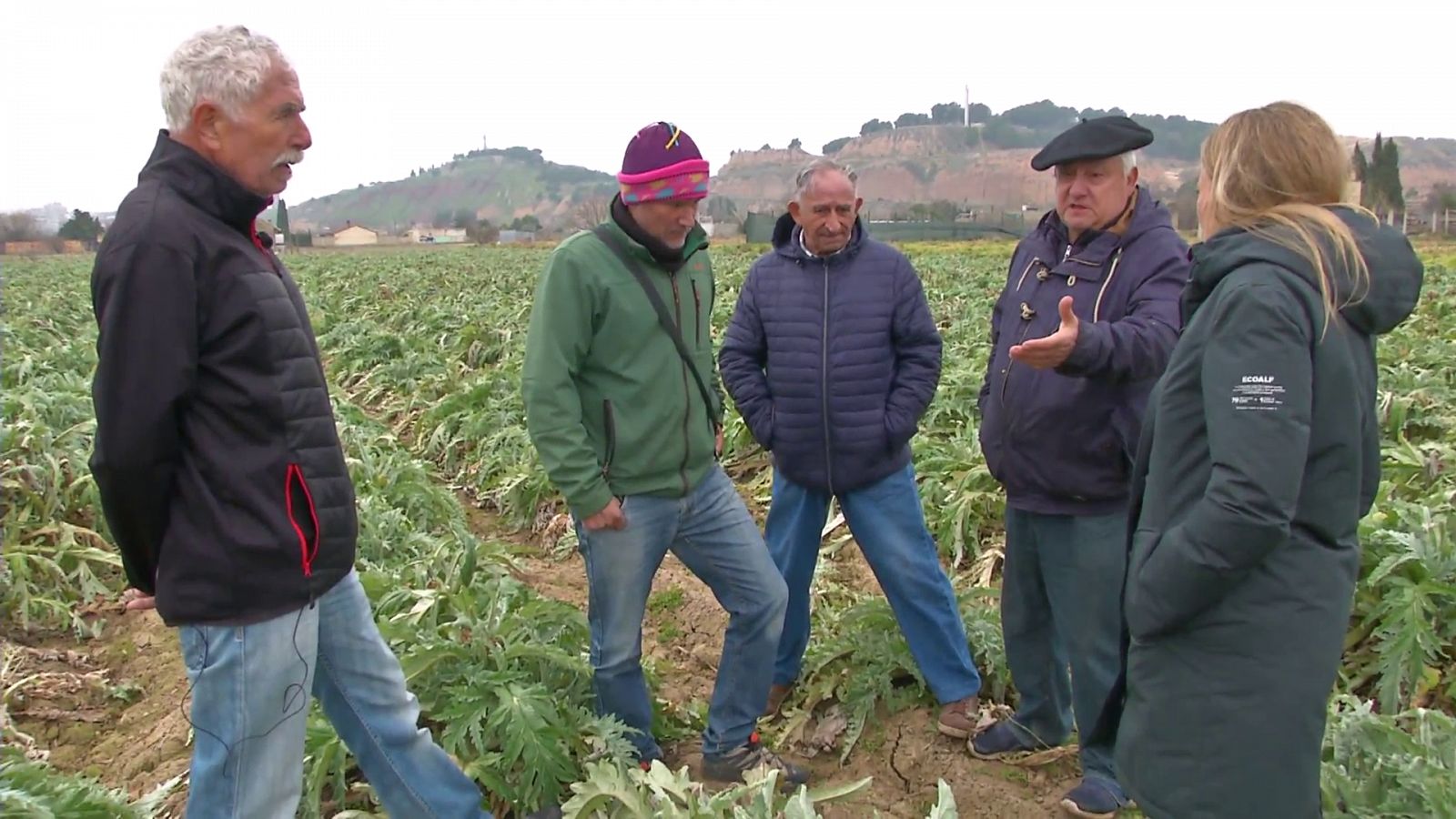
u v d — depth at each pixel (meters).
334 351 13.98
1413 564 4.45
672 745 4.19
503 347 13.31
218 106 2.49
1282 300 2.22
